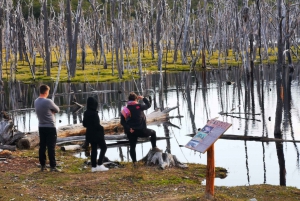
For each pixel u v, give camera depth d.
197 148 7.95
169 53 63.12
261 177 11.84
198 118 21.67
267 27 47.19
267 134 17.45
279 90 16.94
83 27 53.50
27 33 53.97
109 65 49.47
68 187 9.99
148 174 10.99
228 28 52.03
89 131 11.27
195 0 74.25
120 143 16.34
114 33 39.09
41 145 11.24
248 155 14.23
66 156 13.75
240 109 23.42
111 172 11.17
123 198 9.27
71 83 36.44
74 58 39.84
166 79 37.81
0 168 11.53
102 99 28.66
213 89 31.48
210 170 8.41
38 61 55.53
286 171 12.38
